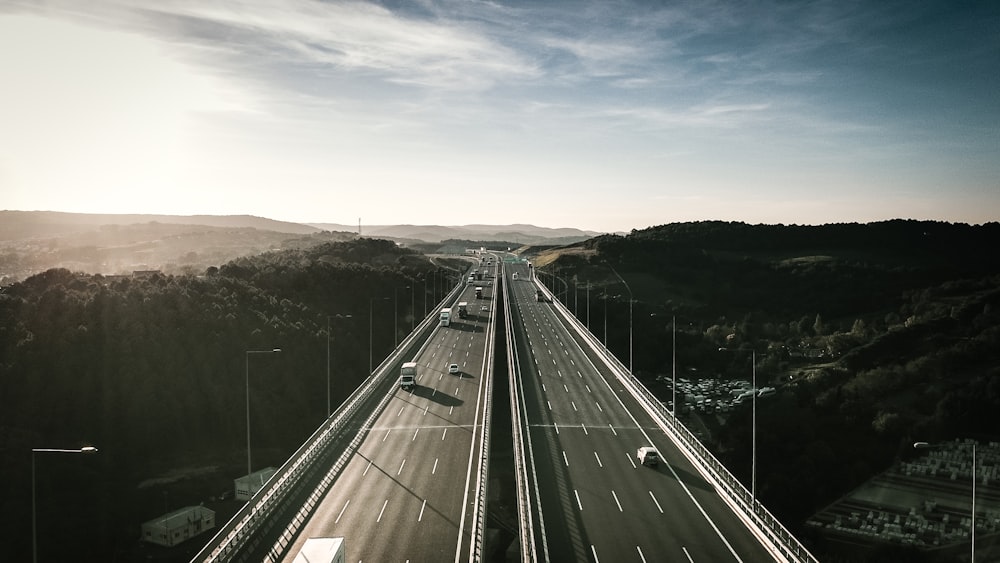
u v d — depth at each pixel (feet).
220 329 287.48
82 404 226.79
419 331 367.25
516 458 161.68
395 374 273.75
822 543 213.25
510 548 155.12
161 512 211.00
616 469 165.37
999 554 197.98
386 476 157.38
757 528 126.82
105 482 210.59
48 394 222.07
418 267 638.94
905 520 220.43
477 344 345.92
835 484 245.24
